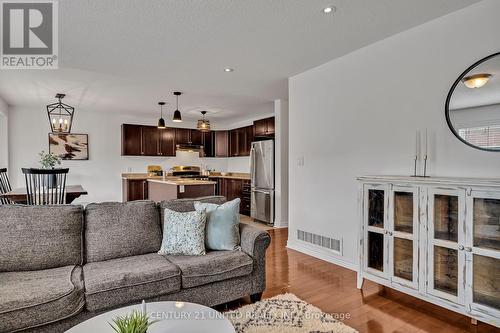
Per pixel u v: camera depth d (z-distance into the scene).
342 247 3.37
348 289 2.75
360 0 2.21
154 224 2.61
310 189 3.79
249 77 4.07
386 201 2.54
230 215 2.62
